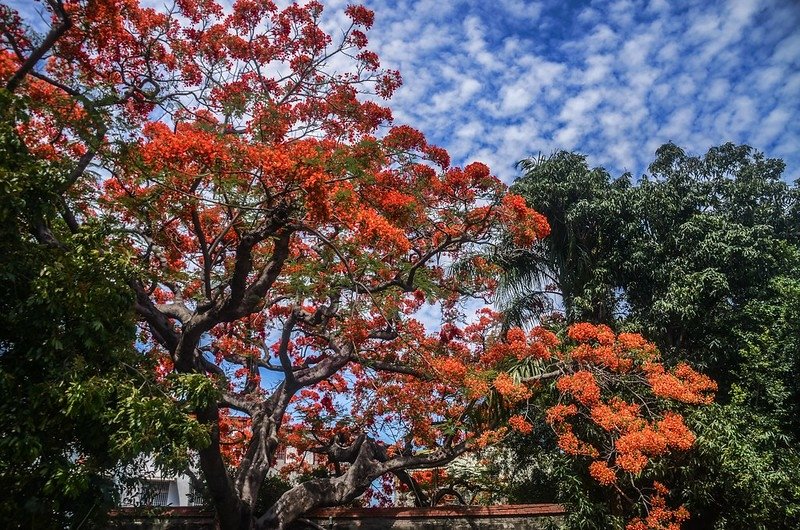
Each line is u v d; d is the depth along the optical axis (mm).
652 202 15227
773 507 10492
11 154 6719
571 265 14773
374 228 9164
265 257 12391
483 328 14883
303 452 14547
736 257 14391
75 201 9312
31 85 9047
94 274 6859
